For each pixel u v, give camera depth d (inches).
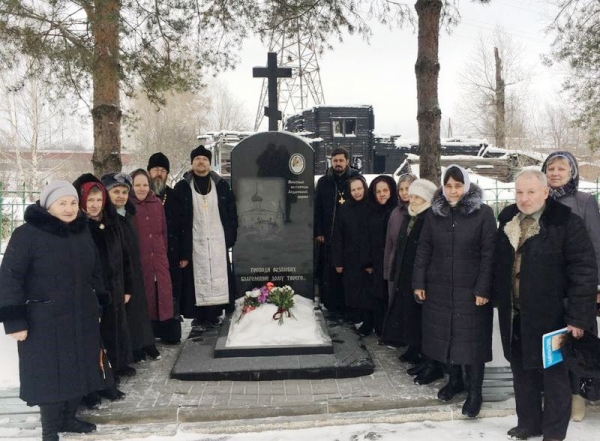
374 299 212.1
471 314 151.5
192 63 319.6
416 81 270.1
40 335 133.6
